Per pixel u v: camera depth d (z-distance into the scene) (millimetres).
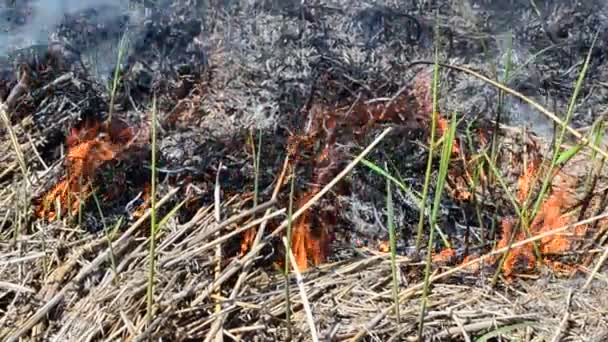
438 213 2348
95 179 2346
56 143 2477
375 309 2039
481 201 2381
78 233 2219
